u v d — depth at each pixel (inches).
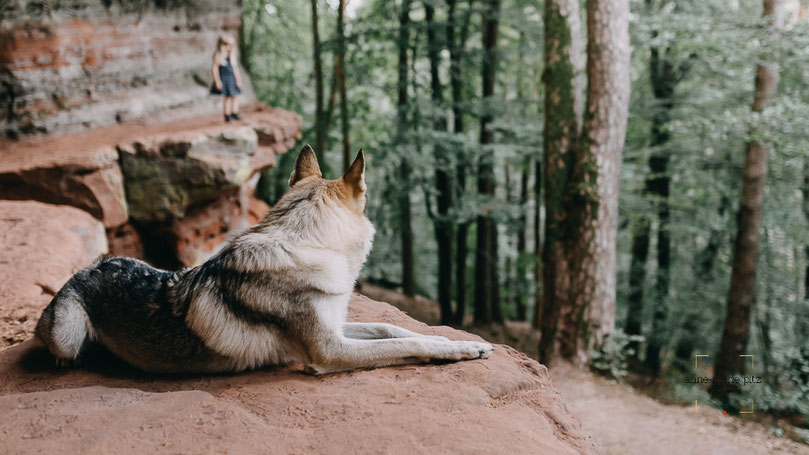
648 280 700.0
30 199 400.2
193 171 449.4
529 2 671.8
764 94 436.1
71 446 89.2
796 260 631.8
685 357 683.4
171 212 456.4
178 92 600.4
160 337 124.5
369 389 111.6
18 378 126.5
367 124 787.4
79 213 345.7
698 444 286.8
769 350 603.8
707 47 438.3
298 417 101.3
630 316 697.6
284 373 123.6
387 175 699.4
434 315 749.3
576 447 98.9
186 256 484.4
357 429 94.3
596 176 383.9
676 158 638.5
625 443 285.4
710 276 687.1
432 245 1107.3
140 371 130.3
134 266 136.4
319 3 784.3
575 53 392.8
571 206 397.4
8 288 225.6
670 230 621.0
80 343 131.5
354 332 135.6
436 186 699.4
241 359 122.9
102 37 517.0
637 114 567.5
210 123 540.4
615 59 370.6
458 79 660.1
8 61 448.5
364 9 821.9
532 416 104.0
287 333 120.8
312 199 126.3
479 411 102.7
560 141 396.5
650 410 335.3
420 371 120.6
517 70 735.7
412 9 679.7
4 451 88.0
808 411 378.6
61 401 106.8
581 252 393.4
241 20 739.4
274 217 126.3
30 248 268.8
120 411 100.1
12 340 191.3
